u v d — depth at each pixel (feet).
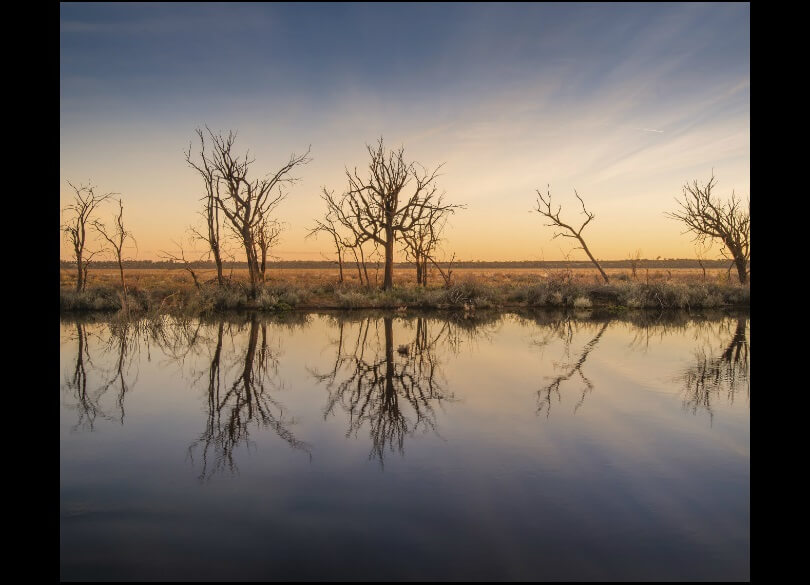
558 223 118.83
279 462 21.63
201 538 15.57
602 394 32.60
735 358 44.42
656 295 96.07
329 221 129.18
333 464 21.38
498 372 39.42
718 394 32.30
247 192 97.66
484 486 19.17
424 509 17.37
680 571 13.87
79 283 96.02
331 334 61.31
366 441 24.17
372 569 13.94
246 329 66.08
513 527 16.17
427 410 29.30
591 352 48.11
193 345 52.75
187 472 20.61
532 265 552.82
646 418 27.45
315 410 29.40
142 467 21.12
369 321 76.07
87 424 26.84
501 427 26.12
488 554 14.65
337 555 14.62
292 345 52.75
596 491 18.71
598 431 25.40
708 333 61.36
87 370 40.37
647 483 19.38
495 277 196.44
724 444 23.45
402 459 21.89
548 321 76.07
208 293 91.45
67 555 14.60
